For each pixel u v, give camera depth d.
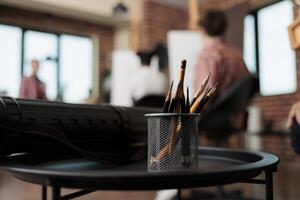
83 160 0.73
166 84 3.05
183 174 0.44
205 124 1.97
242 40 2.93
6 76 5.28
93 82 6.10
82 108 0.74
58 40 5.93
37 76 1.58
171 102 0.60
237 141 3.49
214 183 0.47
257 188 2.62
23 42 5.57
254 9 4.49
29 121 0.60
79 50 6.14
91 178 0.44
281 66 4.04
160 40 6.01
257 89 2.18
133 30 5.85
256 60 4.45
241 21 2.97
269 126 3.60
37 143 0.64
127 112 0.87
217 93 2.01
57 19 5.97
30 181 0.51
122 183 0.44
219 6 5.03
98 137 0.76
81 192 0.61
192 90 2.20
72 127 0.68
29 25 5.67
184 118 0.58
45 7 5.72
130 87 3.06
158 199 2.07
